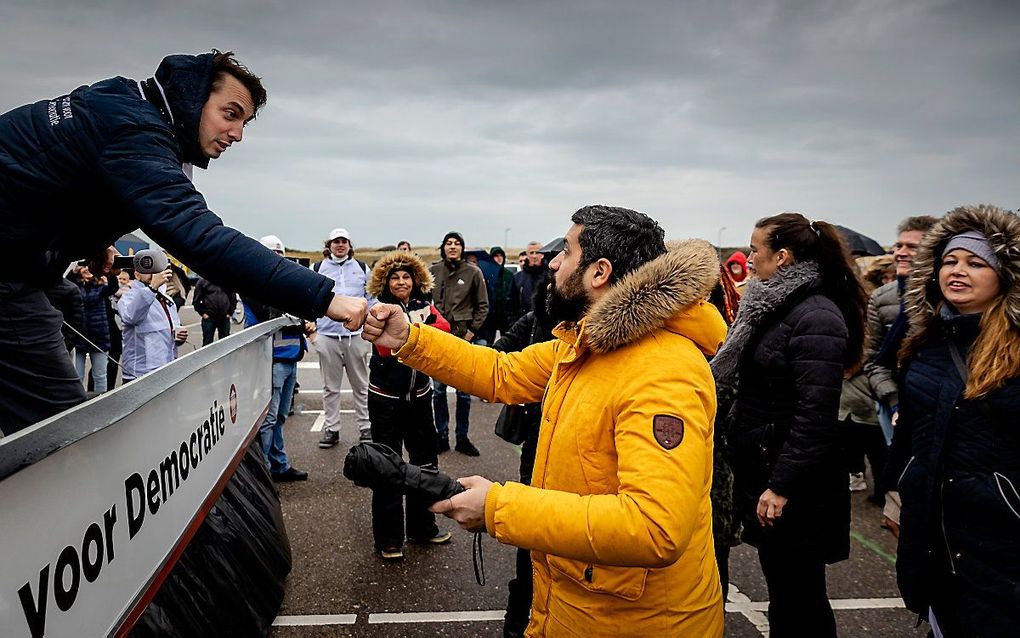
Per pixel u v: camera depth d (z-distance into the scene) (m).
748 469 2.38
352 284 5.93
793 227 2.38
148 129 1.57
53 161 1.54
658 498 1.17
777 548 2.24
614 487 1.35
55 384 1.88
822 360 2.17
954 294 1.81
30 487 1.04
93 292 5.82
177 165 1.61
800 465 2.15
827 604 2.26
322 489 4.54
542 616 1.54
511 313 7.43
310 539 3.71
